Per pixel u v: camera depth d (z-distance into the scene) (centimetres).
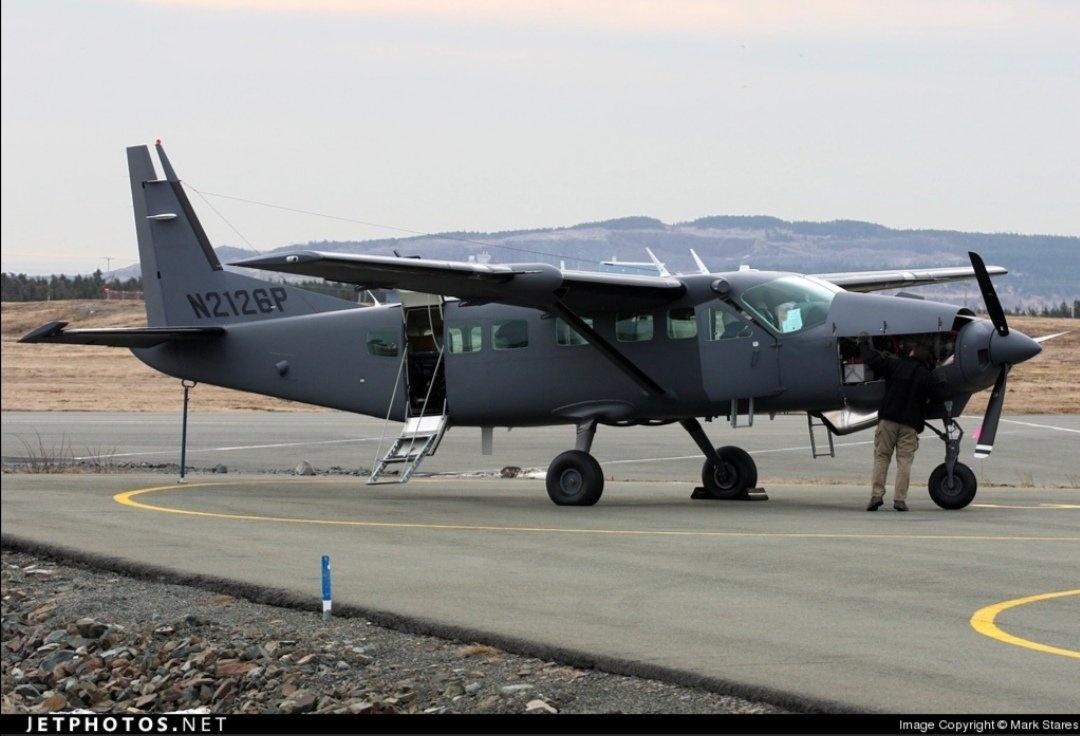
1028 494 5109
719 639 2367
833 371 4450
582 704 2100
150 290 5862
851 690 2016
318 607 2823
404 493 5234
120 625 2903
